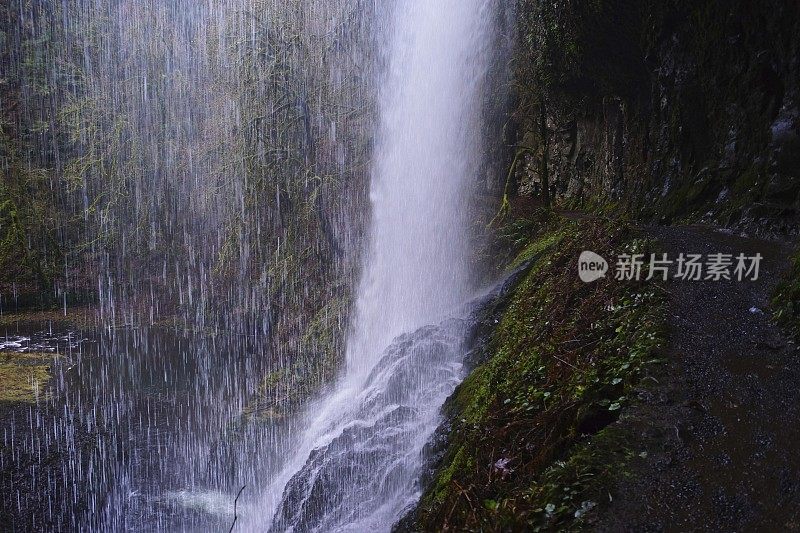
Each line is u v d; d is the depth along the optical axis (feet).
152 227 77.61
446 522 11.96
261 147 58.39
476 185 55.36
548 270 23.90
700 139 28.76
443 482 14.61
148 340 63.05
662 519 8.94
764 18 23.54
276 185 58.65
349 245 56.65
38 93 82.07
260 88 58.90
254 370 52.54
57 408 39.24
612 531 8.84
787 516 8.72
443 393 24.80
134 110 77.46
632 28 32.17
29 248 77.46
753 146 24.62
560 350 16.12
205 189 69.51
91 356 55.98
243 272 64.08
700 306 15.90
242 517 29.58
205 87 68.08
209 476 33.09
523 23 44.42
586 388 13.05
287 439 36.88
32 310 74.64
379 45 57.57
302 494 24.00
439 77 54.95
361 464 23.31
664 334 14.20
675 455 10.23
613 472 10.00
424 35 55.11
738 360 13.03
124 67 79.66
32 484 29.19
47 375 47.73
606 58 35.14
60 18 83.30
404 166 55.83
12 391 42.04
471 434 15.47
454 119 55.26
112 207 79.46
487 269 45.52
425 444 19.42
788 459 9.84
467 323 28.14
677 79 29.84
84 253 80.48
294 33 58.49
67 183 80.43
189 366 53.67
